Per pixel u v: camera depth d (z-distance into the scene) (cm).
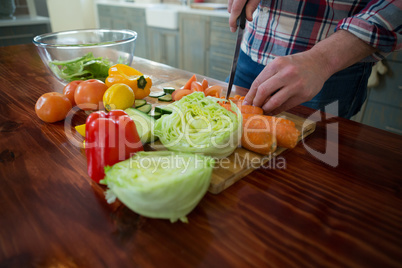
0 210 41
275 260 35
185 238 37
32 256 34
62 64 82
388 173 51
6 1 216
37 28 228
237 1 67
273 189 47
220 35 226
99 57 90
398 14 57
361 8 77
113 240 37
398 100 158
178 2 304
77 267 33
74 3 355
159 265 34
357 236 38
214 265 34
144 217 41
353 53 61
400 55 148
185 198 39
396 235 38
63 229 38
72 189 45
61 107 65
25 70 104
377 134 65
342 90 94
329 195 46
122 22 321
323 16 80
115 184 39
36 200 43
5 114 71
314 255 35
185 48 262
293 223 40
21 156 54
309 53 61
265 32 91
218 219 41
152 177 40
